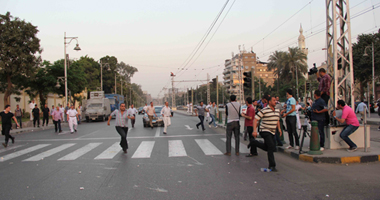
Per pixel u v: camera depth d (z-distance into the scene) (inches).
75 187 226.2
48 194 209.2
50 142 531.2
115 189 218.8
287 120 360.2
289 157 330.3
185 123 973.8
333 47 354.3
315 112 327.9
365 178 235.0
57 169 293.4
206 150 391.9
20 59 1047.6
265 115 269.4
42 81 1306.6
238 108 355.3
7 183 242.4
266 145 273.3
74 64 1497.3
